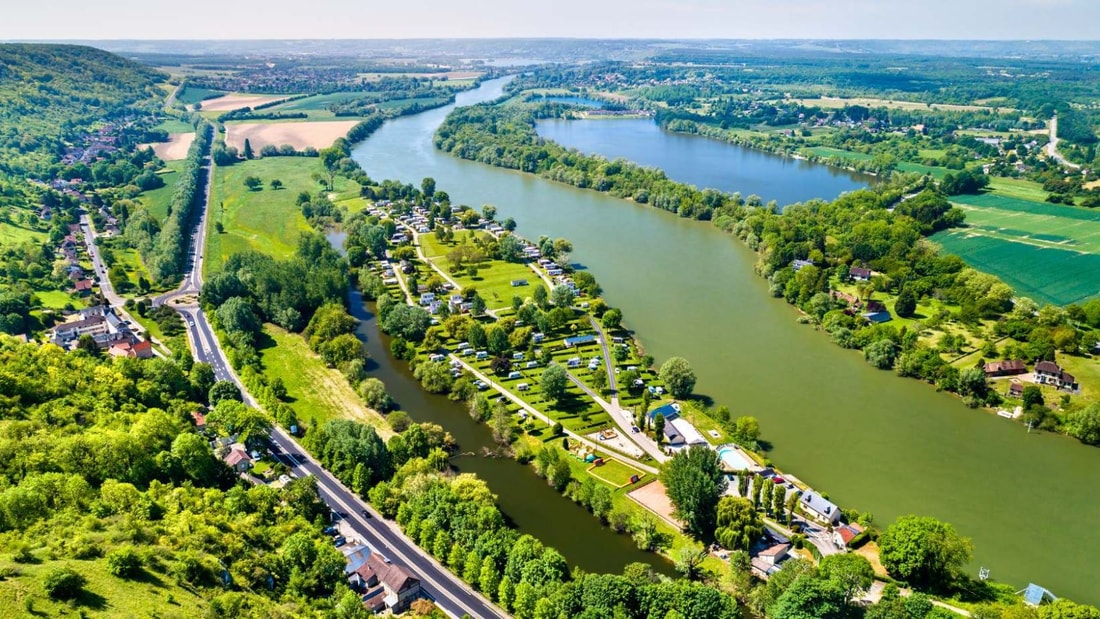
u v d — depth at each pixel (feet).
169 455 592.19
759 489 615.57
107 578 415.44
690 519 588.09
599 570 560.20
